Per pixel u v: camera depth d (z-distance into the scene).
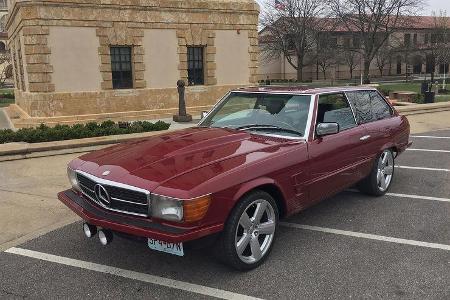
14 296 3.54
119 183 3.54
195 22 20.23
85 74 17.92
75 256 4.27
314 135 4.54
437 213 5.31
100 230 3.74
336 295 3.46
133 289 3.62
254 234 3.86
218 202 3.44
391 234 4.67
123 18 18.41
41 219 5.34
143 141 4.61
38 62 16.88
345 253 4.21
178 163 3.76
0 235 4.85
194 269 3.93
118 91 18.72
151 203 3.38
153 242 3.51
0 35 64.94
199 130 4.90
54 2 16.81
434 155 8.73
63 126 11.10
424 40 64.88
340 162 4.91
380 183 5.97
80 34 17.59
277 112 4.84
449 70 66.88
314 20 54.00
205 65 21.05
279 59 63.97
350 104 5.38
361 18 49.28
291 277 3.76
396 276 3.75
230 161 3.80
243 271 3.86
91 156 4.33
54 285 3.71
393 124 6.09
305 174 4.35
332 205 5.65
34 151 8.82
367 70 50.38
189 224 3.32
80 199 4.09
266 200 3.92
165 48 19.70
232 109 5.26
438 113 15.52
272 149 4.15
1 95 35.91
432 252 4.21
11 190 6.61
